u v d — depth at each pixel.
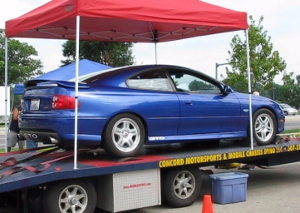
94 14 5.74
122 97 6.32
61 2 6.31
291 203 6.89
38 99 6.30
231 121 7.43
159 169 6.26
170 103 6.71
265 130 7.85
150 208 6.64
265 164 8.05
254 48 20.70
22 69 70.94
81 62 13.44
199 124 7.06
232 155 7.06
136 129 6.43
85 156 6.73
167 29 8.84
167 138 6.72
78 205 5.71
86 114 5.99
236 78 20.78
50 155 6.85
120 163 5.96
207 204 5.16
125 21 8.22
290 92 70.50
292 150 7.82
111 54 35.19
